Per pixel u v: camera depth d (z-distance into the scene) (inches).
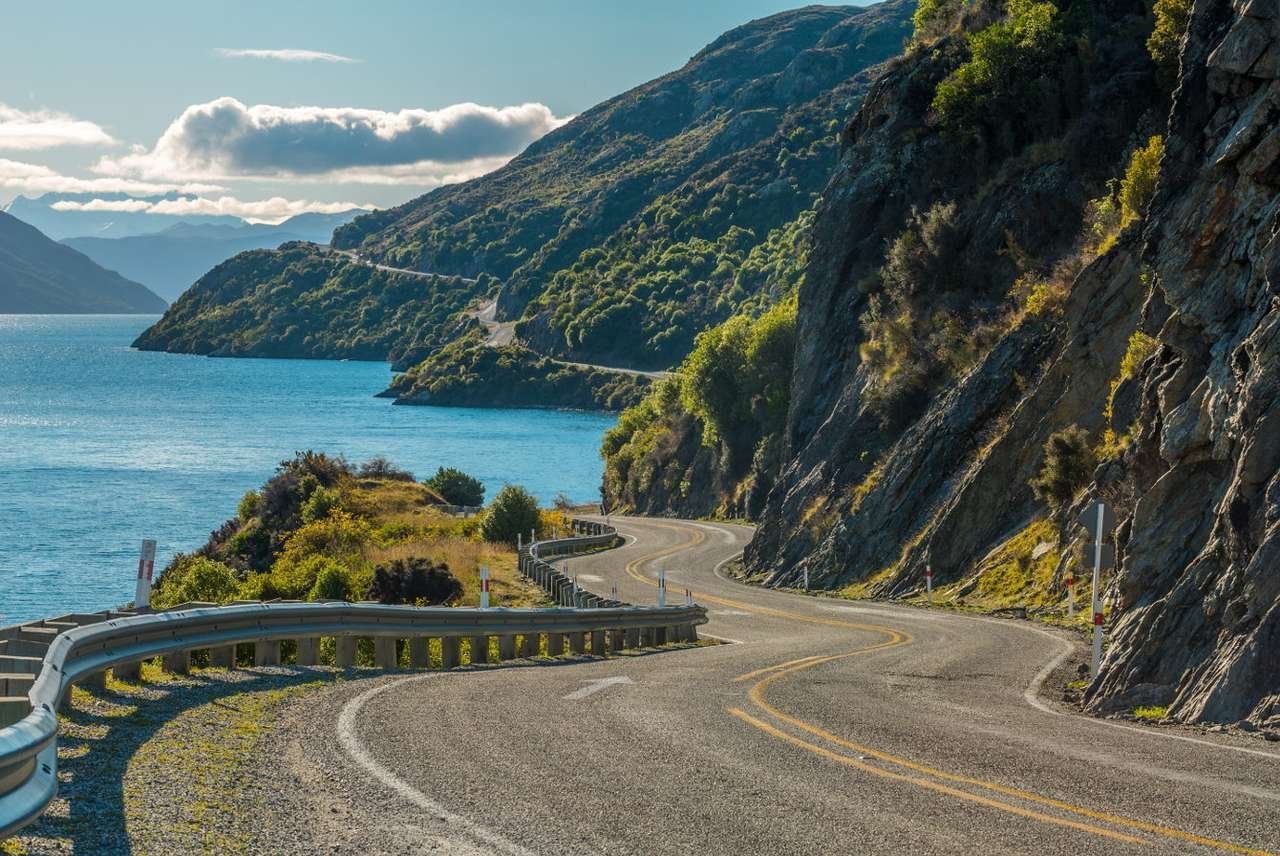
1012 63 1825.8
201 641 550.6
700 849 297.1
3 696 368.2
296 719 467.8
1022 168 1755.7
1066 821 327.0
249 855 279.7
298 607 626.5
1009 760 417.4
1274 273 640.4
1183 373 730.2
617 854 291.9
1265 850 299.0
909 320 1796.3
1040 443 1384.1
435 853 289.0
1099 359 1321.4
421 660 737.0
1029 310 1556.3
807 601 1477.6
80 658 450.0
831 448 1878.7
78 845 274.7
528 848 295.7
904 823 323.9
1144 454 820.0
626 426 4628.4
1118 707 582.9
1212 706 523.8
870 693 622.5
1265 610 532.1
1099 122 1679.4
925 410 1718.8
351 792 349.4
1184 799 354.9
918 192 1941.4
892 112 2032.5
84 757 366.0
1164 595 665.0
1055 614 1159.0
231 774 362.0
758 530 1931.6
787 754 423.5
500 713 508.7
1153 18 1752.0
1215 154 721.0
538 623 852.0
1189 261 730.2
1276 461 573.6
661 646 1038.4
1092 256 1476.4
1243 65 693.9
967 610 1284.4
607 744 438.3
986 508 1422.2
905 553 1513.3
